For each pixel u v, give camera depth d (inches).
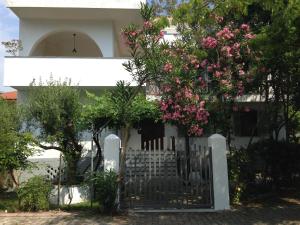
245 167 499.2
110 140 444.5
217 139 445.4
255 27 524.1
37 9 727.1
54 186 461.7
